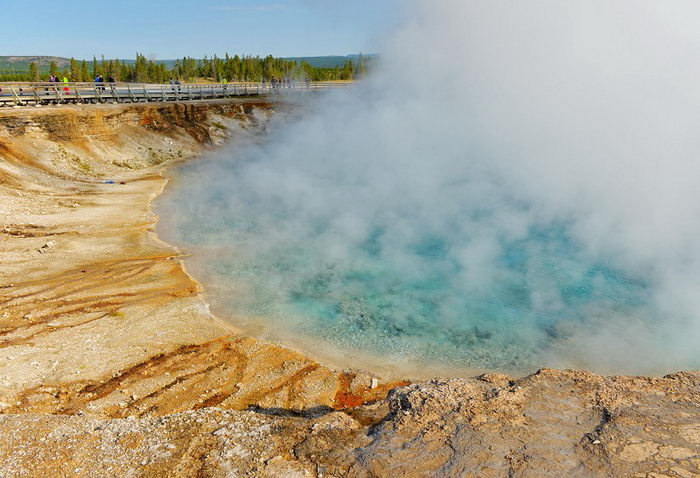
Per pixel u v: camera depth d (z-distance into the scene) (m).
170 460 8.12
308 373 13.23
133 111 42.50
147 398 11.75
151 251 21.44
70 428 9.12
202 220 26.52
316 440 8.59
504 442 7.95
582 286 18.97
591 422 8.41
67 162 33.12
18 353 13.04
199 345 14.36
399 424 8.77
